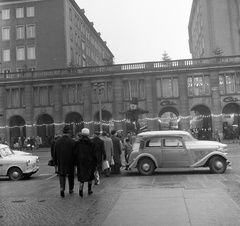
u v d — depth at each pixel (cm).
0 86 4812
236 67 4306
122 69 4547
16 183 1492
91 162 1000
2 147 1725
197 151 1566
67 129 1022
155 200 866
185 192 963
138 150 1605
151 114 4412
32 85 4750
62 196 991
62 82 4684
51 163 1495
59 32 5781
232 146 3372
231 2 5509
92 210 786
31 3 5894
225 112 4656
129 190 1057
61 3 5816
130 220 680
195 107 4806
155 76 4478
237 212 709
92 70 4650
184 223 638
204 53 5803
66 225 666
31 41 5844
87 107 4588
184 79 4400
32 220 719
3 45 5925
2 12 5975
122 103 4494
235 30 5466
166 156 1579
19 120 5034
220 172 1536
